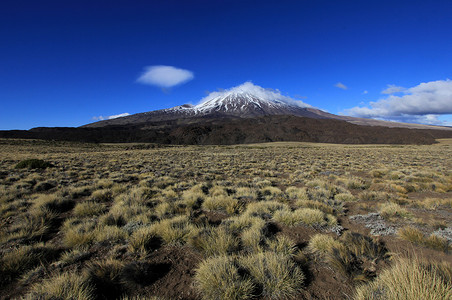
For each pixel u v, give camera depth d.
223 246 4.27
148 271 3.71
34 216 6.15
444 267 3.21
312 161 24.69
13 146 49.81
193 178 14.29
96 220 6.00
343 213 6.87
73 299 2.94
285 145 102.88
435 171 15.92
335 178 13.93
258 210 6.75
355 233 4.86
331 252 4.00
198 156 32.16
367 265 3.72
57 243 4.92
